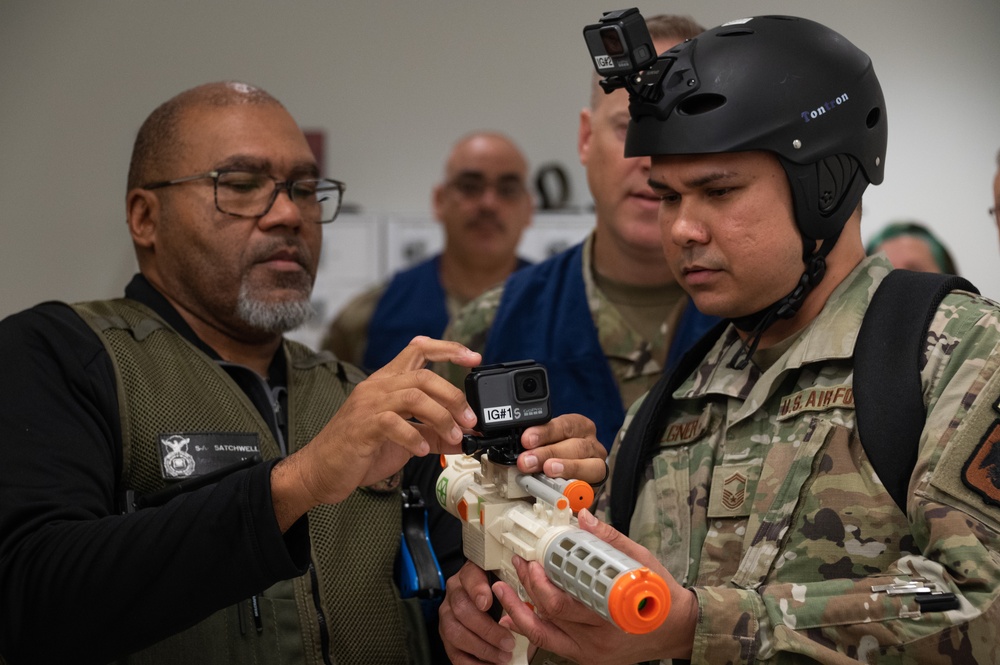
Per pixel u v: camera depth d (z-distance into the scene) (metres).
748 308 1.26
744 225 1.21
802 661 1.10
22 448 1.36
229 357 1.67
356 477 1.22
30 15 4.05
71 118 4.07
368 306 3.45
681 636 1.13
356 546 1.56
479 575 1.32
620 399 2.06
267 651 1.44
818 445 1.21
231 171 1.60
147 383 1.49
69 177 4.08
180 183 1.60
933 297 1.20
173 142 1.63
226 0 4.12
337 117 4.16
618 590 0.95
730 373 1.36
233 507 1.22
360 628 1.52
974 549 1.06
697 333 2.03
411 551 1.61
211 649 1.41
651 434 1.41
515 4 4.16
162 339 1.56
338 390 1.72
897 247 3.89
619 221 1.97
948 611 1.06
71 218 4.08
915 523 1.11
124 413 1.45
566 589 1.05
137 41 4.09
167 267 1.64
